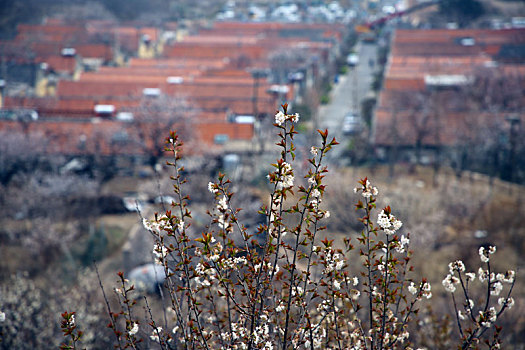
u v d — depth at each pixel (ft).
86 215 180.34
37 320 88.02
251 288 29.99
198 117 256.11
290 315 32.24
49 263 156.04
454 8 586.04
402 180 183.11
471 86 292.81
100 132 239.09
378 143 241.35
